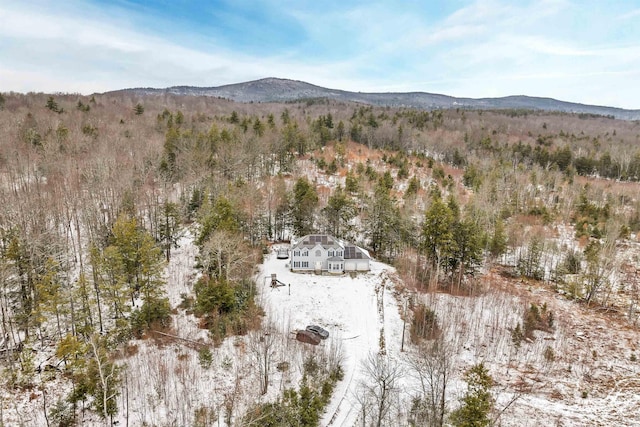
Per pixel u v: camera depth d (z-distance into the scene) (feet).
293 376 136.46
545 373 146.82
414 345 158.71
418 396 125.29
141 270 167.63
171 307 172.45
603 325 182.39
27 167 242.99
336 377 136.77
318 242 221.66
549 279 231.71
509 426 117.70
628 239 278.67
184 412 114.93
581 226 281.33
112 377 112.78
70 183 226.79
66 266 173.99
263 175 317.22
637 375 147.64
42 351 138.21
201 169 272.31
